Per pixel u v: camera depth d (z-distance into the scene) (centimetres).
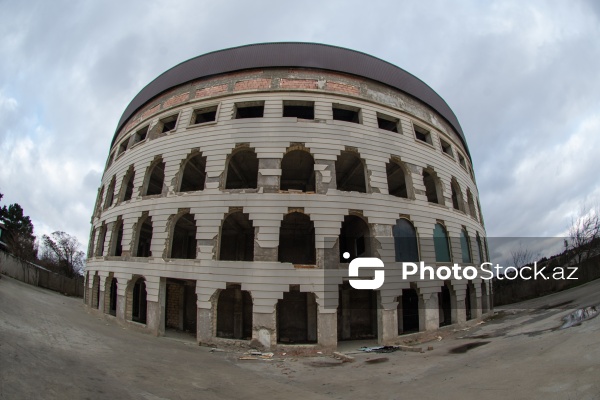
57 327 1571
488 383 905
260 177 1892
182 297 2491
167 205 2020
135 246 2197
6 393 664
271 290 1722
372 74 2272
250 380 1143
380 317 1841
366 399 910
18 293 2550
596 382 720
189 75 2327
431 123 2511
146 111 2602
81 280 4728
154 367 1153
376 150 2072
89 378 882
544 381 820
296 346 1653
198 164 2373
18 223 6319
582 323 1470
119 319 2184
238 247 2566
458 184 2603
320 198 1862
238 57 2225
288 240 2572
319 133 1983
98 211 3048
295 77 2142
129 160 2469
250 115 2323
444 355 1455
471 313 2502
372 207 1941
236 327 2283
